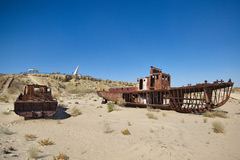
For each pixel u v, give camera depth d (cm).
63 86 6019
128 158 506
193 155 529
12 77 4809
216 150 582
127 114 1443
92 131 862
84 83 7256
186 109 1541
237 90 4275
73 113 1443
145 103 1917
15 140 648
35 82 5231
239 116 1410
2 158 446
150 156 519
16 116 1245
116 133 823
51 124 1004
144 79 1978
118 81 10288
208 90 1438
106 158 507
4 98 2848
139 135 785
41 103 1160
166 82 1897
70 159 489
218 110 1788
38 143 629
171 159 494
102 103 2497
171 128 938
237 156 523
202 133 833
